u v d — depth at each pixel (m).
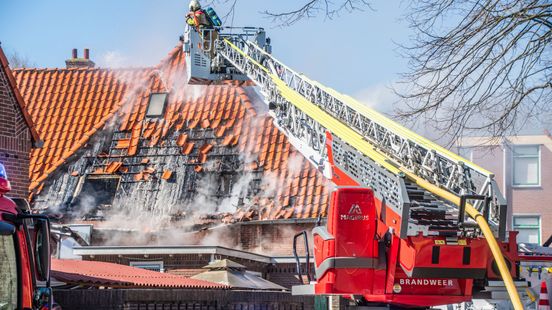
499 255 11.45
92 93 32.72
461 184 13.66
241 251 25.00
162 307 16.06
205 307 17.14
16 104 18.84
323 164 19.12
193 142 30.08
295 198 27.69
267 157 29.14
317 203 27.30
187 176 29.06
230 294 17.88
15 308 7.90
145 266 25.09
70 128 31.42
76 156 30.06
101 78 33.34
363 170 13.89
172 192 28.70
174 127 30.64
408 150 14.98
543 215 40.69
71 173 29.58
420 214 13.05
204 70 26.92
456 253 12.66
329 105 19.42
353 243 13.08
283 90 20.89
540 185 40.78
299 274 14.23
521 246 13.95
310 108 18.50
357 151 14.27
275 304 19.33
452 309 15.73
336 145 15.02
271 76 22.80
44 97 32.91
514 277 12.98
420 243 12.59
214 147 29.81
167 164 29.52
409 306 13.50
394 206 12.81
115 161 29.81
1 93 18.58
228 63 27.05
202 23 26.44
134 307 15.37
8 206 8.09
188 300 16.72
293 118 20.69
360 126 17.34
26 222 8.39
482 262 12.76
